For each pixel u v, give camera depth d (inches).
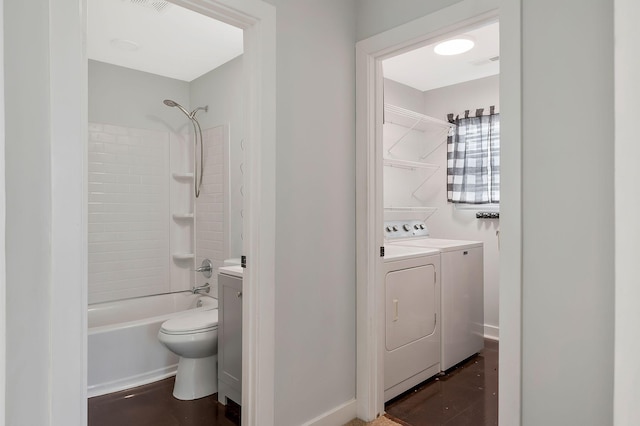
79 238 49.5
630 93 27.6
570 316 57.4
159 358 108.9
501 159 63.6
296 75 75.5
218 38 113.6
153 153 142.8
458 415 88.9
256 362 69.8
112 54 125.3
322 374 80.5
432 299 108.1
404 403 94.8
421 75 140.8
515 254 62.0
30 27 45.4
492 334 141.6
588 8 55.8
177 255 145.1
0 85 32.7
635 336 26.9
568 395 57.6
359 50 86.4
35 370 45.7
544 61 59.7
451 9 71.1
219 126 134.6
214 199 137.0
